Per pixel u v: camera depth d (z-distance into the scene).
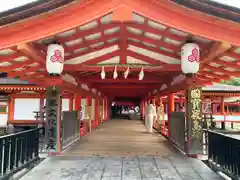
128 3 3.41
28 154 5.46
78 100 10.18
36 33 3.50
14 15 3.28
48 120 6.89
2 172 4.16
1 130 14.38
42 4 3.25
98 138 10.35
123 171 5.11
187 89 6.79
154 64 6.48
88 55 6.12
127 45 5.90
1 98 14.99
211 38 3.53
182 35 4.48
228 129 18.22
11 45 3.51
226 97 19.80
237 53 4.18
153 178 4.66
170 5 3.38
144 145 8.51
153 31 4.57
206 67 5.52
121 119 24.80
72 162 5.88
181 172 5.09
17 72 5.85
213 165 5.28
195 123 6.67
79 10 3.43
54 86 6.84
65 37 4.56
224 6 3.25
